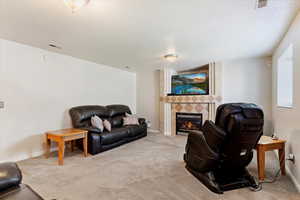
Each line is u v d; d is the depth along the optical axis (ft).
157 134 18.08
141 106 20.53
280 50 10.21
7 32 8.42
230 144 6.43
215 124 6.81
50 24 7.54
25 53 10.37
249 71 14.40
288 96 10.72
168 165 9.38
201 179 7.43
